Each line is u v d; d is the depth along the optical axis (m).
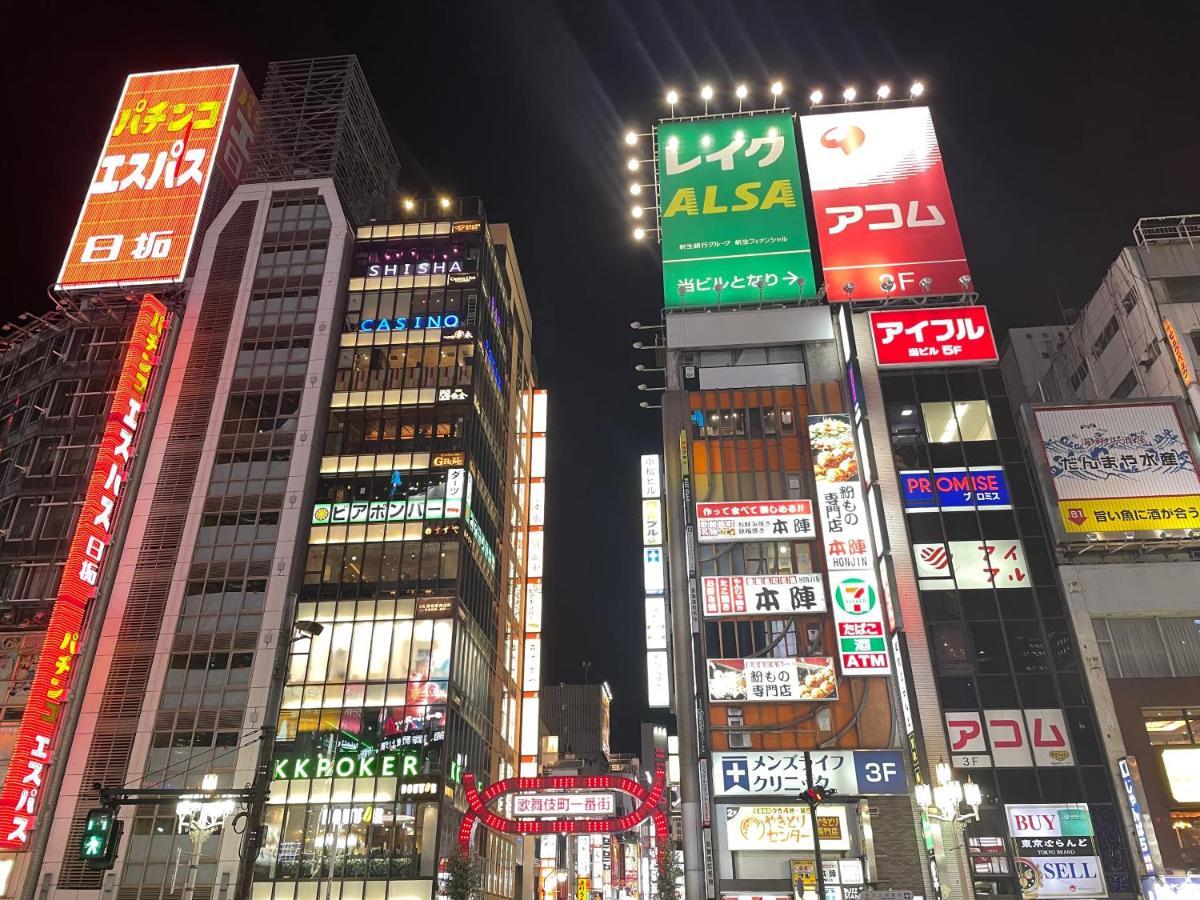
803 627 39.94
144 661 50.69
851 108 54.19
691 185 52.81
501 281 75.06
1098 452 41.56
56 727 48.44
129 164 66.12
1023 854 34.25
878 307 49.00
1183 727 36.12
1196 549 40.12
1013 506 41.41
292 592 52.78
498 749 63.94
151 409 58.50
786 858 35.34
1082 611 38.72
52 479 56.25
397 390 60.41
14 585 53.16
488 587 62.91
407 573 54.09
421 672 50.88
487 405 66.00
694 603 40.56
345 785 47.69
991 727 36.78
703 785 36.66
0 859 45.41
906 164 51.81
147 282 61.94
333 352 61.44
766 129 54.28
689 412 45.62
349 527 55.69
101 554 52.81
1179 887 32.50
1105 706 36.69
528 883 71.25
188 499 55.66
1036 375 57.75
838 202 51.00
